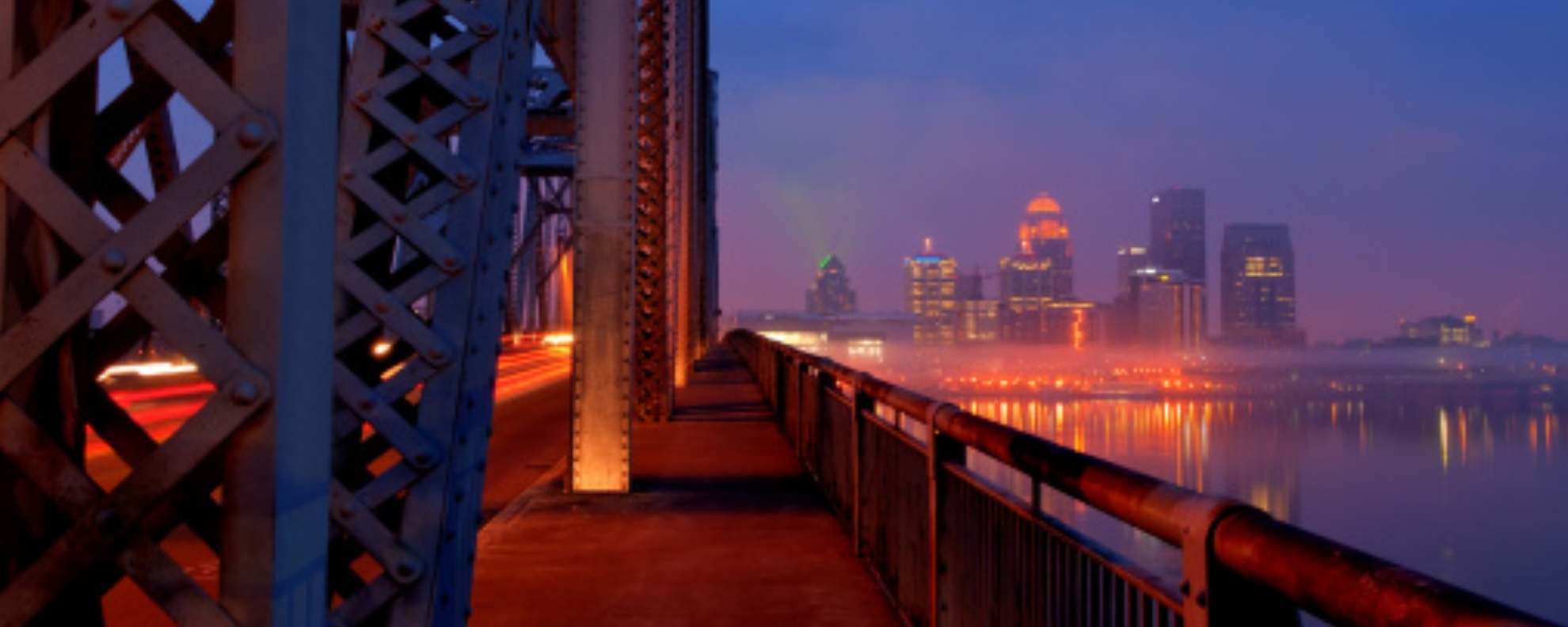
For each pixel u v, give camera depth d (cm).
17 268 179
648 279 1766
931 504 486
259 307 173
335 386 306
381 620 312
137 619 580
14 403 179
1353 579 129
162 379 2022
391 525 332
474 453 334
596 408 1045
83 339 196
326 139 191
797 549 776
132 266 172
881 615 596
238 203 174
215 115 172
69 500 175
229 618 172
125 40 175
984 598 402
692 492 1051
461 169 315
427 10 323
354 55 320
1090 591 276
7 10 179
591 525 871
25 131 179
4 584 184
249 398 170
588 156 1051
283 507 174
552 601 626
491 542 806
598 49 1055
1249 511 170
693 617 591
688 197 2744
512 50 343
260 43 175
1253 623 174
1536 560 13300
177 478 172
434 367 313
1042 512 322
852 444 802
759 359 2566
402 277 340
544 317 7781
